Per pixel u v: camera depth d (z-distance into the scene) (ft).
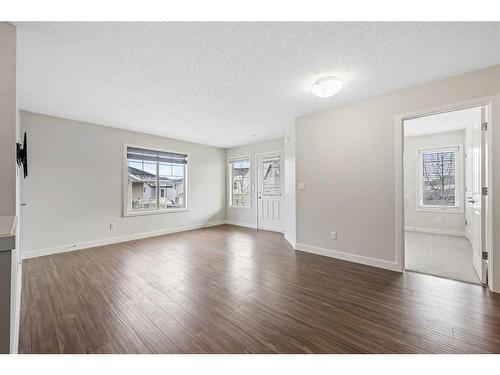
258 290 7.91
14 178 5.26
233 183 22.11
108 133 14.52
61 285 8.37
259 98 10.09
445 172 17.35
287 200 15.34
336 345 5.12
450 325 5.80
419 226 17.95
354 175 10.65
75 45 6.24
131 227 15.55
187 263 10.74
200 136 17.52
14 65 5.36
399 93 9.33
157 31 5.72
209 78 8.20
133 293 7.72
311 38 6.02
